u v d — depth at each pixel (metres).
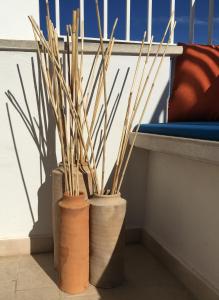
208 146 1.14
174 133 1.38
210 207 1.29
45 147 1.68
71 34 1.49
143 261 1.65
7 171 1.66
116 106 1.73
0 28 1.70
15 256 1.68
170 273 1.54
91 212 1.36
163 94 1.79
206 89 1.70
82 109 1.60
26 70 1.61
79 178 1.44
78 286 1.35
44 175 1.69
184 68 1.76
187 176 1.44
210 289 1.27
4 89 1.60
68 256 1.33
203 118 1.69
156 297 1.35
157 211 1.72
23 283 1.43
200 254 1.35
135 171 1.81
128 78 1.72
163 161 1.65
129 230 1.84
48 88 1.51
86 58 1.66
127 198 1.82
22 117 1.63
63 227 1.32
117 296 1.35
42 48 1.57
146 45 1.71
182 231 1.48
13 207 1.68
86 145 1.54
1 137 1.63
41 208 1.71
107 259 1.37
